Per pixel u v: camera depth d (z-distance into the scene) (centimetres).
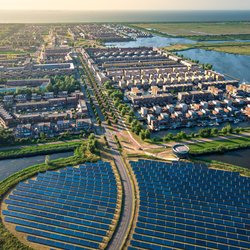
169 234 13550
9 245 12950
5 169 19212
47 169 18762
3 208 15362
